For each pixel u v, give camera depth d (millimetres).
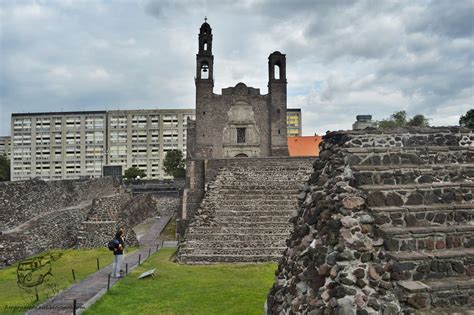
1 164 102625
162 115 110938
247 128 45438
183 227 30156
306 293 8008
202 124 45125
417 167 9055
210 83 45469
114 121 111500
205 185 31922
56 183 28234
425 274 7328
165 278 16438
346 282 7164
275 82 45656
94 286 14352
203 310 12117
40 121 112125
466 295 7012
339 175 8891
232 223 22703
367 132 9656
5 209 22109
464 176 9164
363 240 7613
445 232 7879
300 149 50750
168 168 91125
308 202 9844
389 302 6961
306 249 8742
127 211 34469
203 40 46125
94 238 25594
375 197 8227
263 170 30500
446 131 10070
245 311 12031
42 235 23297
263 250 20641
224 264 19750
